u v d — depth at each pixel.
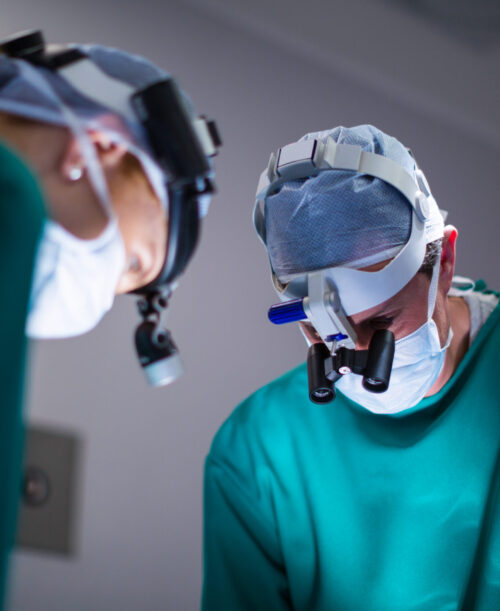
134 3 2.79
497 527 1.97
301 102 3.03
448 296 2.29
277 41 3.05
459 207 3.32
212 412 2.66
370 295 1.80
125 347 2.57
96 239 1.04
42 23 2.60
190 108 1.18
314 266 1.87
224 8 2.98
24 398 0.64
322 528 2.15
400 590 2.04
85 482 2.44
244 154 2.86
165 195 1.13
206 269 2.72
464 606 1.96
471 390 2.14
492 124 3.50
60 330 1.11
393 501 2.12
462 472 2.08
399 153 1.98
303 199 1.88
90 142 1.06
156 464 2.56
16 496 0.63
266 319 2.79
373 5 3.35
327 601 2.09
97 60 1.14
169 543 2.54
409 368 1.95
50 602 2.33
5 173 0.63
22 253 0.63
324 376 1.78
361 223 1.86
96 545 2.43
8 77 1.08
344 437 2.23
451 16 3.44
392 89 3.29
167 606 2.50
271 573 2.14
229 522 2.17
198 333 2.67
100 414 2.49
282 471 2.22
